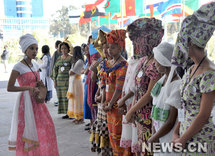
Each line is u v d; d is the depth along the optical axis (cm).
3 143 422
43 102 310
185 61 165
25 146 293
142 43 230
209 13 151
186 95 163
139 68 240
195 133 154
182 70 227
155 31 227
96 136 349
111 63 308
